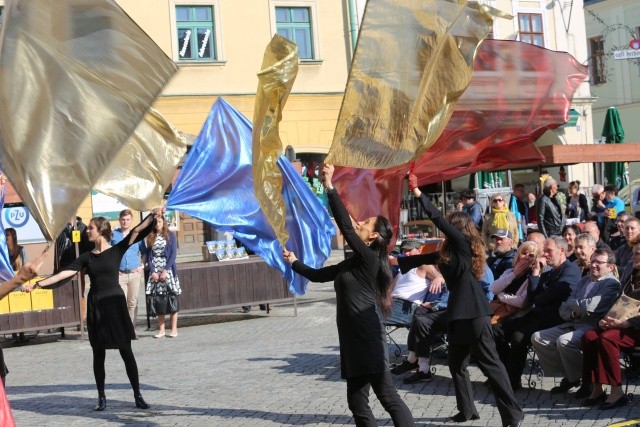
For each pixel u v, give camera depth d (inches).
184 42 1117.1
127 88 245.3
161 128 345.7
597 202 772.0
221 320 701.3
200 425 356.8
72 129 242.5
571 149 775.1
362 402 294.4
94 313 387.9
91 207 1003.3
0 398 214.8
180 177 395.9
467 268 329.1
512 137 452.1
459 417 341.4
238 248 700.0
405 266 341.4
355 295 291.7
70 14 241.9
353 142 311.0
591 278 372.2
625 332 347.6
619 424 320.5
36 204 237.1
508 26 1336.1
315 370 457.7
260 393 410.0
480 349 325.1
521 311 398.6
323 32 1180.5
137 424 362.6
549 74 453.4
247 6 1143.0
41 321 622.2
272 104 304.0
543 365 376.8
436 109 319.6
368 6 315.0
